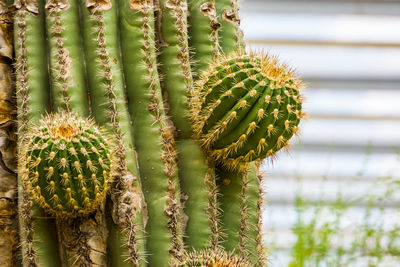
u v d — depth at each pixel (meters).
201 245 2.01
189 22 2.17
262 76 1.98
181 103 2.07
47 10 2.06
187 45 2.12
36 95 2.01
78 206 1.88
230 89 1.97
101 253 1.93
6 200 1.99
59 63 2.02
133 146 2.02
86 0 2.06
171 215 1.98
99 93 2.01
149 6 2.08
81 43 2.05
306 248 2.54
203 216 2.02
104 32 2.05
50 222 1.94
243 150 2.00
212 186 2.04
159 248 1.97
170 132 2.04
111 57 2.04
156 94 2.04
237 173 2.09
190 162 2.04
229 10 2.22
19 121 2.00
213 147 2.03
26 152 1.88
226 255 1.94
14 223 1.99
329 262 2.54
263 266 2.11
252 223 2.10
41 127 1.89
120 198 1.95
